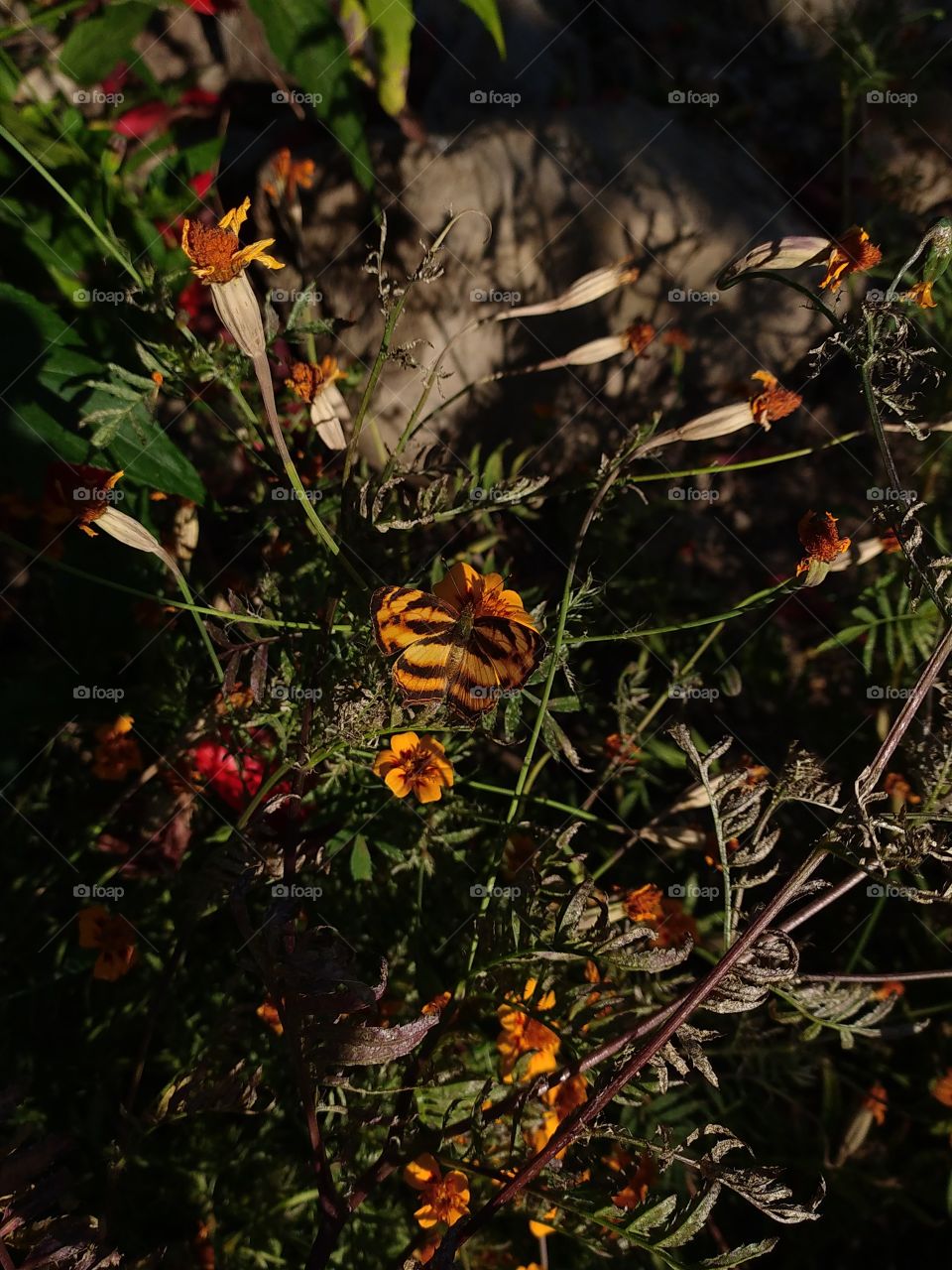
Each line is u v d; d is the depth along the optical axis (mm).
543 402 953
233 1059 686
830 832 610
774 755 897
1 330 747
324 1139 705
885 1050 816
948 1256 810
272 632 714
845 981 653
